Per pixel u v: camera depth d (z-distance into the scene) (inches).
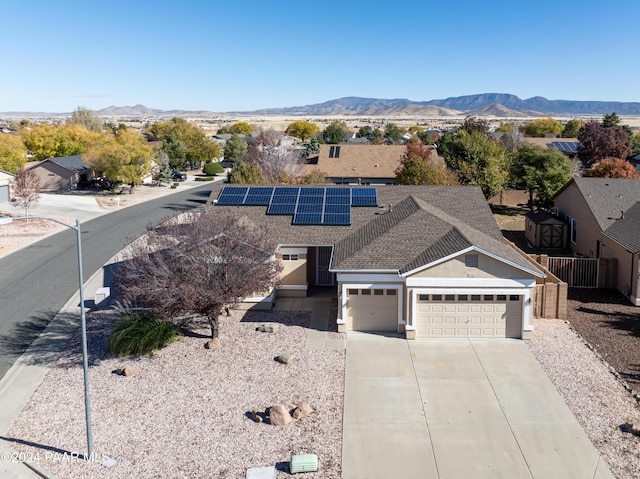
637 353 763.4
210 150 3499.0
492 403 633.6
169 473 511.8
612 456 529.0
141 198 2267.5
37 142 3171.8
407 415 611.5
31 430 589.3
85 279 1147.9
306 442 561.3
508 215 1796.3
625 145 2669.8
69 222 1753.2
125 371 709.9
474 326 825.5
